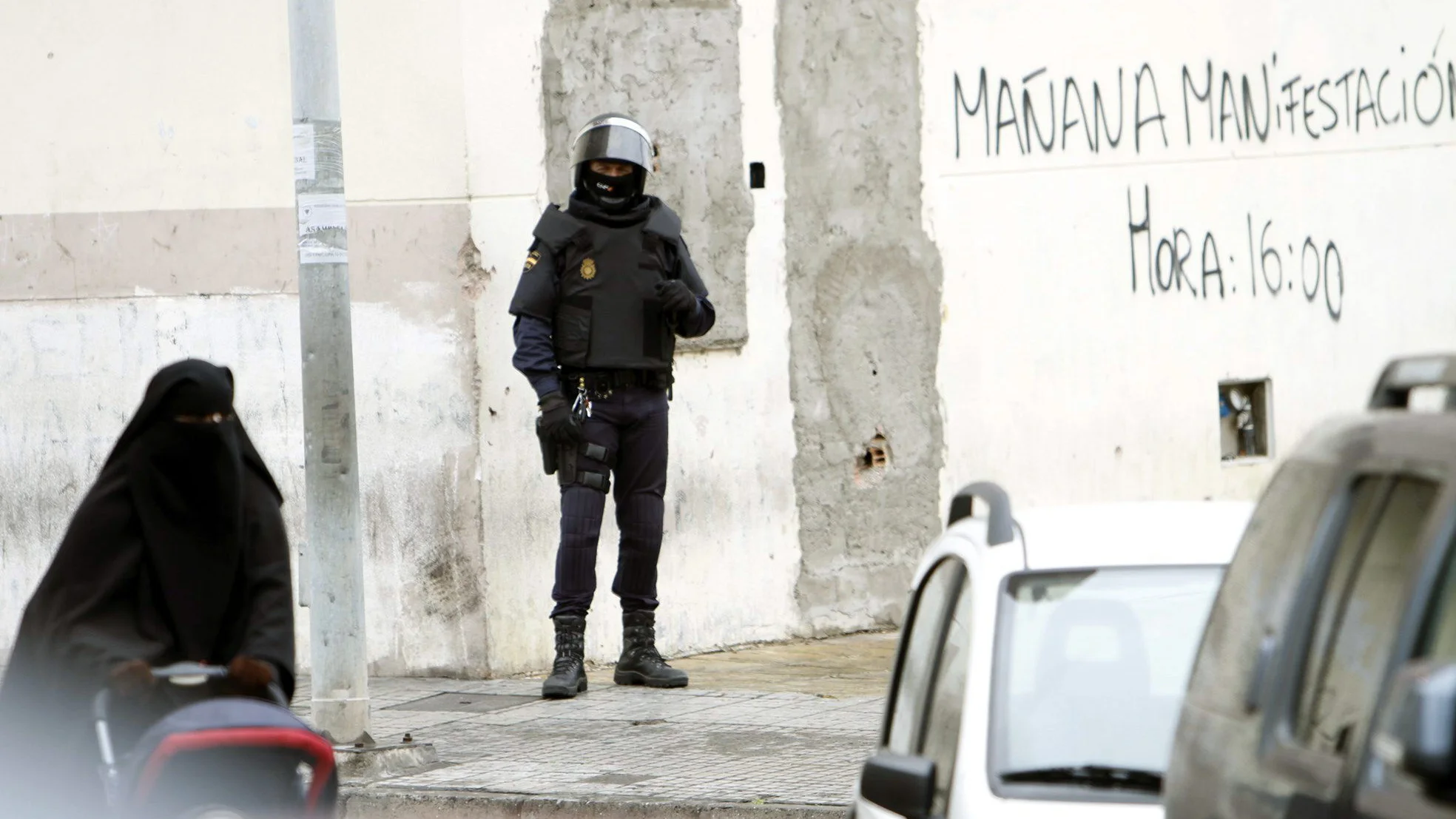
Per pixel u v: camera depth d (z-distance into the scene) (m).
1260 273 48.44
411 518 39.66
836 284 43.53
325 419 30.59
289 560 19.61
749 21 42.44
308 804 17.19
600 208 36.88
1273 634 12.12
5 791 18.77
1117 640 17.38
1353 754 10.59
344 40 39.59
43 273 40.56
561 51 40.38
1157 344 47.12
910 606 20.44
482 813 28.44
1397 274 50.25
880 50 43.88
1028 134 45.62
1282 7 48.81
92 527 18.75
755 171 42.53
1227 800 12.10
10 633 40.66
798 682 38.22
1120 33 46.72
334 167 30.62
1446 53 51.03
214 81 40.12
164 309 40.31
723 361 42.25
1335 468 12.11
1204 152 47.75
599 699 36.62
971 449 45.03
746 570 42.59
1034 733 16.77
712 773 29.56
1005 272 45.38
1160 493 47.16
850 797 27.38
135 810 16.52
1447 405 11.66
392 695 37.78
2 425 40.69
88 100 40.41
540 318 36.72
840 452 43.66
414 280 39.62
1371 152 49.97
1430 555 10.28
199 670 18.27
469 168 39.66
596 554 37.59
